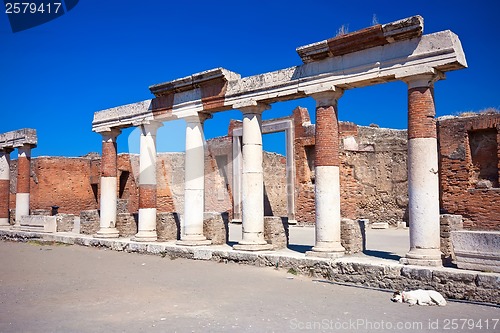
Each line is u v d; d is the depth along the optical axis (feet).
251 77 54.90
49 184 125.39
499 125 69.56
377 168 104.27
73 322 28.58
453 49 39.32
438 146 77.56
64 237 76.79
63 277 45.96
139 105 68.49
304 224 103.65
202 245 58.75
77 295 37.01
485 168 72.49
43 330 26.78
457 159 73.72
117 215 74.79
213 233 60.34
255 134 55.16
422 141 40.96
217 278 44.06
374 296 36.63
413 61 41.55
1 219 99.91
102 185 74.02
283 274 45.83
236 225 107.14
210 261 54.19
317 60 48.47
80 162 131.23
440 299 33.96
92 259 58.85
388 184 103.35
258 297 35.81
